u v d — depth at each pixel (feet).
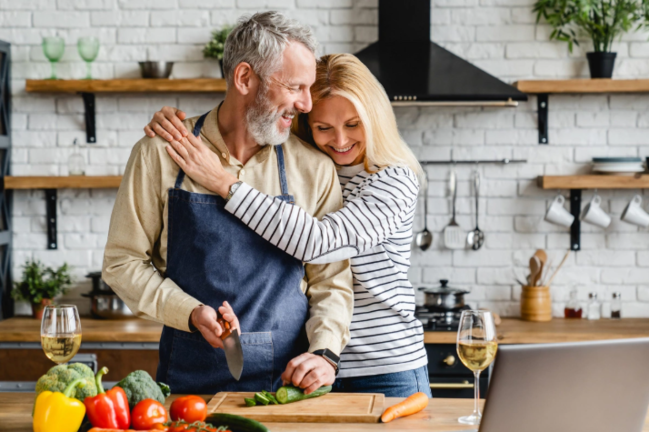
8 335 11.27
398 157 6.50
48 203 12.81
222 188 5.91
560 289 12.68
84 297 12.89
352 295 6.26
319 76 6.36
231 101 6.13
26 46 12.80
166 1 12.67
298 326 6.15
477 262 12.71
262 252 6.04
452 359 10.98
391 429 4.79
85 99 12.67
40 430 4.37
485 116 12.59
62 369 4.81
